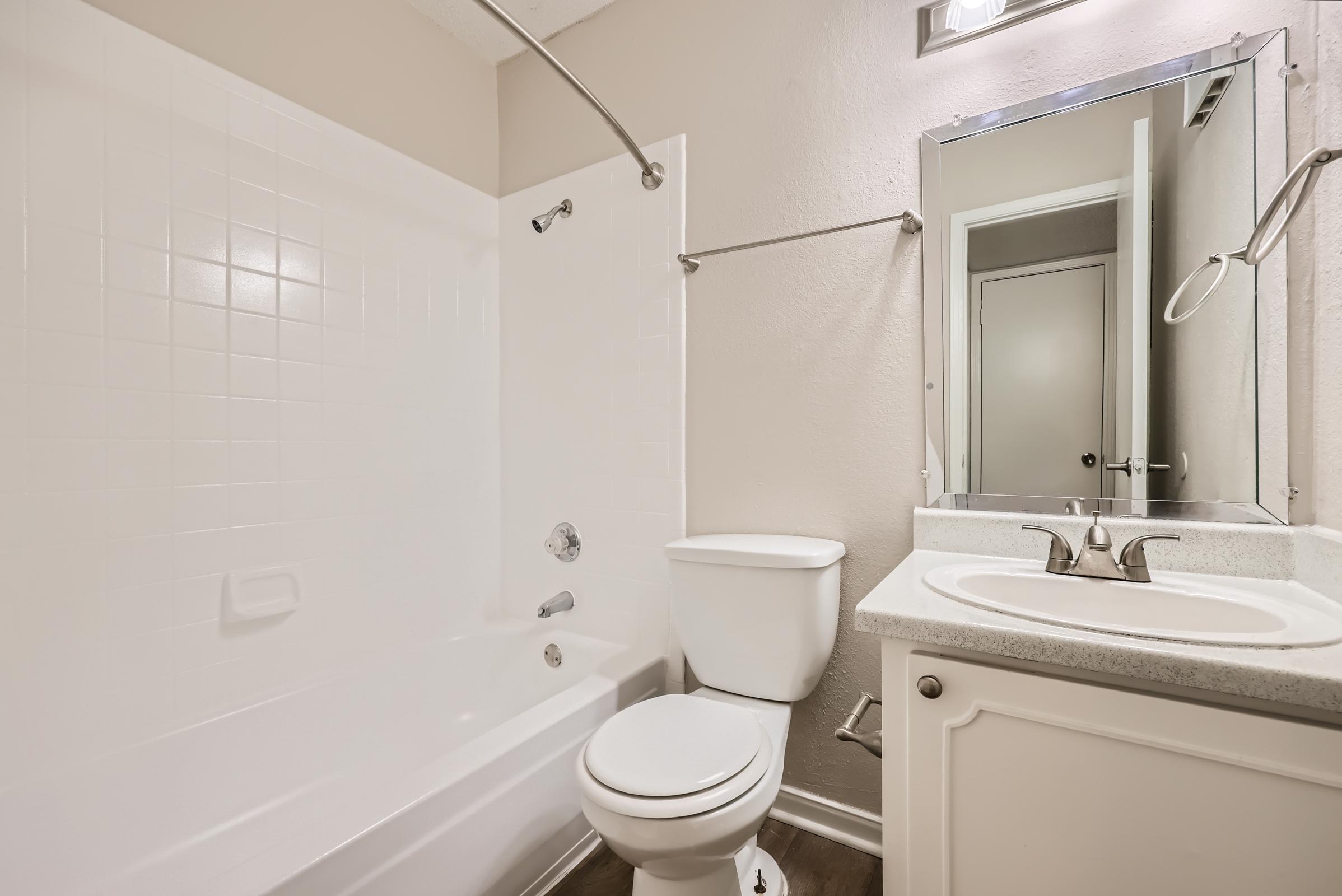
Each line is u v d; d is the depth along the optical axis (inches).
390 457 69.3
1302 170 31.6
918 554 50.9
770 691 53.1
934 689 32.4
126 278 49.1
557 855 51.7
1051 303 49.5
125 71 49.2
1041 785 30.0
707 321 66.0
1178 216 44.8
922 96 54.6
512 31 49.4
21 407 43.8
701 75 66.9
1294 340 40.6
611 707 57.7
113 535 48.1
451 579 76.0
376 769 62.2
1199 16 44.1
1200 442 44.1
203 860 47.7
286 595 59.1
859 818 56.7
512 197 81.9
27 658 43.9
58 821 42.3
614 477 72.1
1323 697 24.1
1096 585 40.8
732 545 55.6
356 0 67.2
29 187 44.2
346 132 65.6
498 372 83.0
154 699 50.0
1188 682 26.5
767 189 62.3
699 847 36.1
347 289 65.3
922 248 54.4
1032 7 49.5
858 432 57.5
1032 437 50.2
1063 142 49.0
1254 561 40.9
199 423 53.3
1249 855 25.7
